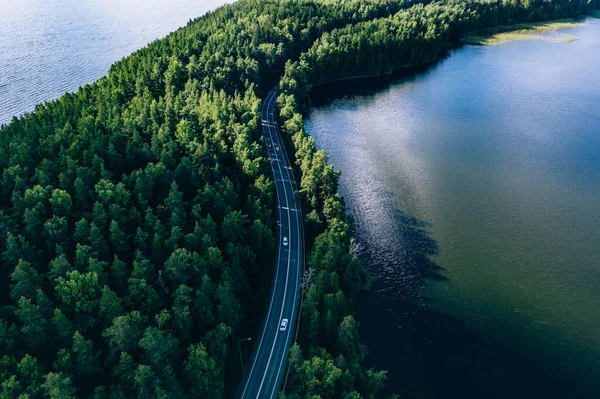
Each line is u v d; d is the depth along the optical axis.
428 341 149.62
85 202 149.38
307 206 197.62
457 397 134.25
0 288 123.19
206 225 149.62
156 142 182.00
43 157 170.38
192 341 127.69
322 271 146.50
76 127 192.75
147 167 165.50
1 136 181.12
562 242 189.00
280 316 151.12
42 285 122.81
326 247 158.12
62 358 108.19
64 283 118.88
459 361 143.62
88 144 176.38
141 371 107.00
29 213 133.25
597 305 161.12
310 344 138.38
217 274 141.62
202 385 116.62
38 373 104.75
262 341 143.25
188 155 185.50
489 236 192.25
